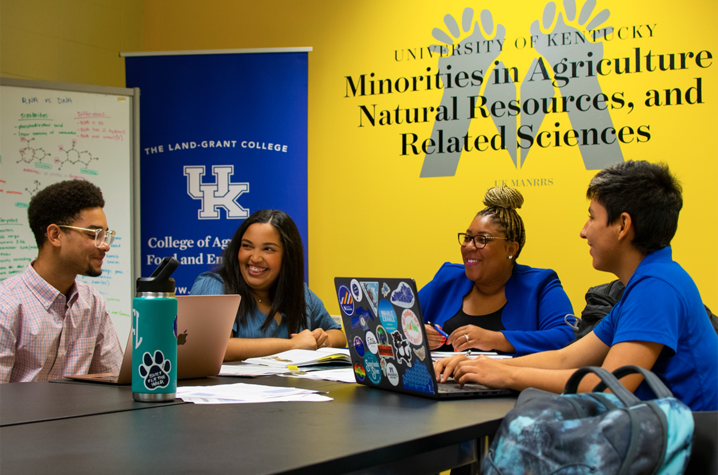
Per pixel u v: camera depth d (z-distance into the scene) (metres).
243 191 3.25
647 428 0.67
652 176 1.26
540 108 3.12
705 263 2.89
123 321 3.10
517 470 0.70
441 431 0.79
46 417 0.87
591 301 1.78
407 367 1.08
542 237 3.10
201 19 3.60
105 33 3.58
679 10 2.96
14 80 3.02
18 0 3.24
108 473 0.59
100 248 1.91
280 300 2.24
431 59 3.26
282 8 3.48
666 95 2.97
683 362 1.15
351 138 3.36
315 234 3.39
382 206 3.31
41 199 1.87
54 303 1.85
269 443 0.71
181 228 3.28
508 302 2.20
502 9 3.17
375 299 1.14
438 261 3.23
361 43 3.36
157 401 1.00
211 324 1.26
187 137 3.29
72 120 3.10
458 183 3.21
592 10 3.06
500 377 1.11
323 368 1.50
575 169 3.08
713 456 0.82
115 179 3.14
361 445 0.71
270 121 3.25
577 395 0.76
